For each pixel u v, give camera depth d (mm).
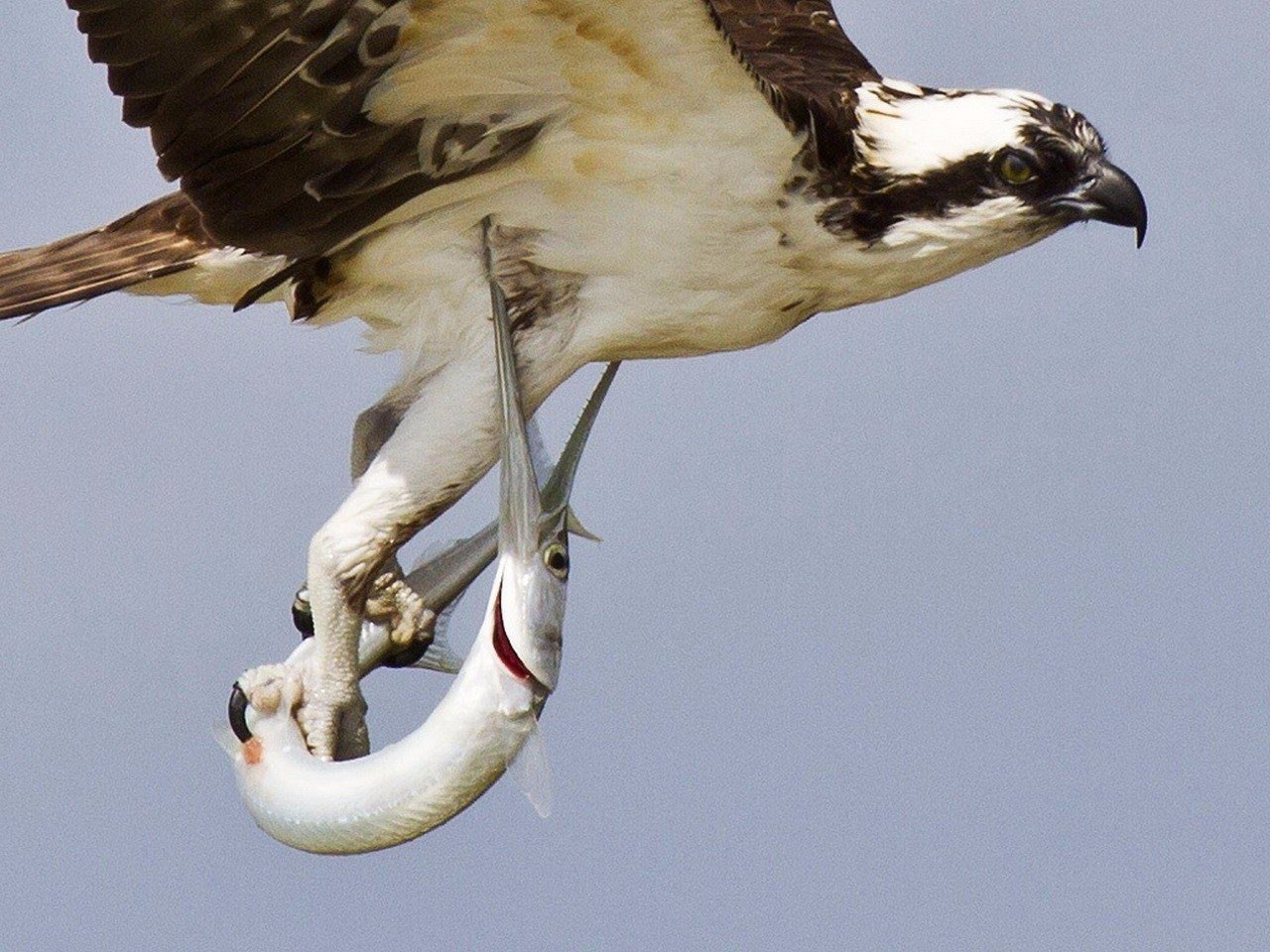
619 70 10938
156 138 11070
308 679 11391
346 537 11461
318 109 11055
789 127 11211
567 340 11633
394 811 10773
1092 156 11734
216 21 10742
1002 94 11867
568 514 11086
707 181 11305
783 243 11516
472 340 11594
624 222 11430
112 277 12055
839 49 12719
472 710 10648
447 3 10664
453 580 11672
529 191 11453
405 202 11422
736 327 11711
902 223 11633
